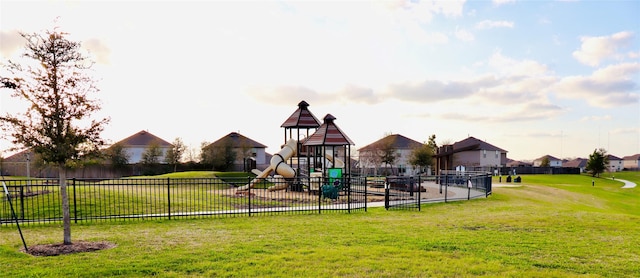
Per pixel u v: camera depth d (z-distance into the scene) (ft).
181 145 182.39
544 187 114.21
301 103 97.30
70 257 24.08
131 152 206.28
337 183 64.64
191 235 31.71
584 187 131.75
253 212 45.39
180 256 24.12
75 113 28.19
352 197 70.54
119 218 41.19
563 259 24.66
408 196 73.56
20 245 27.89
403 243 28.60
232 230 34.27
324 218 42.63
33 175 115.14
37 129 27.32
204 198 62.13
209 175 115.24
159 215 42.16
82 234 32.40
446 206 58.03
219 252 25.22
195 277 20.21
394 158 214.48
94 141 29.48
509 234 33.17
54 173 131.03
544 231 35.04
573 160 396.57
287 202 59.26
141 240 29.50
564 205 75.36
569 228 36.76
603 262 24.17
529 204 64.23
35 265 22.27
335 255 24.52
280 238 30.37
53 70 27.61
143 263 22.52
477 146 235.81
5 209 42.93
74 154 28.45
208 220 40.55
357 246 27.32
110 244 28.02
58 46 27.73
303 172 93.04
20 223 38.32
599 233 34.30
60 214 42.75
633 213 80.33
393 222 39.91
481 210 52.85
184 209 48.39
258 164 225.97
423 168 214.07
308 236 31.32
